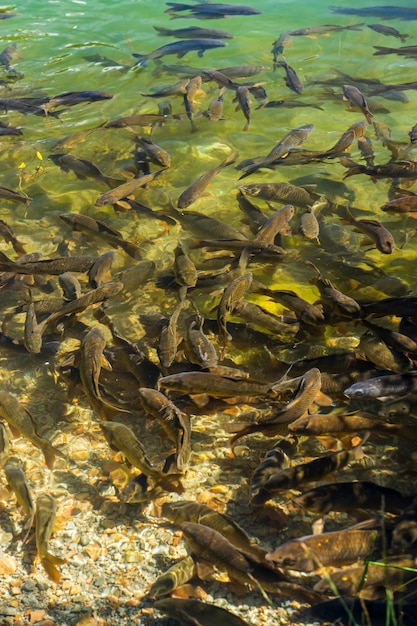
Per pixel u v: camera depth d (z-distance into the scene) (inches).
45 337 234.1
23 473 173.6
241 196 291.1
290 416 181.2
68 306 227.9
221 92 381.1
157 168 334.0
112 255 256.1
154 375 207.9
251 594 153.2
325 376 197.2
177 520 165.6
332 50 461.1
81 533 171.8
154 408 181.2
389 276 257.1
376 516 163.5
